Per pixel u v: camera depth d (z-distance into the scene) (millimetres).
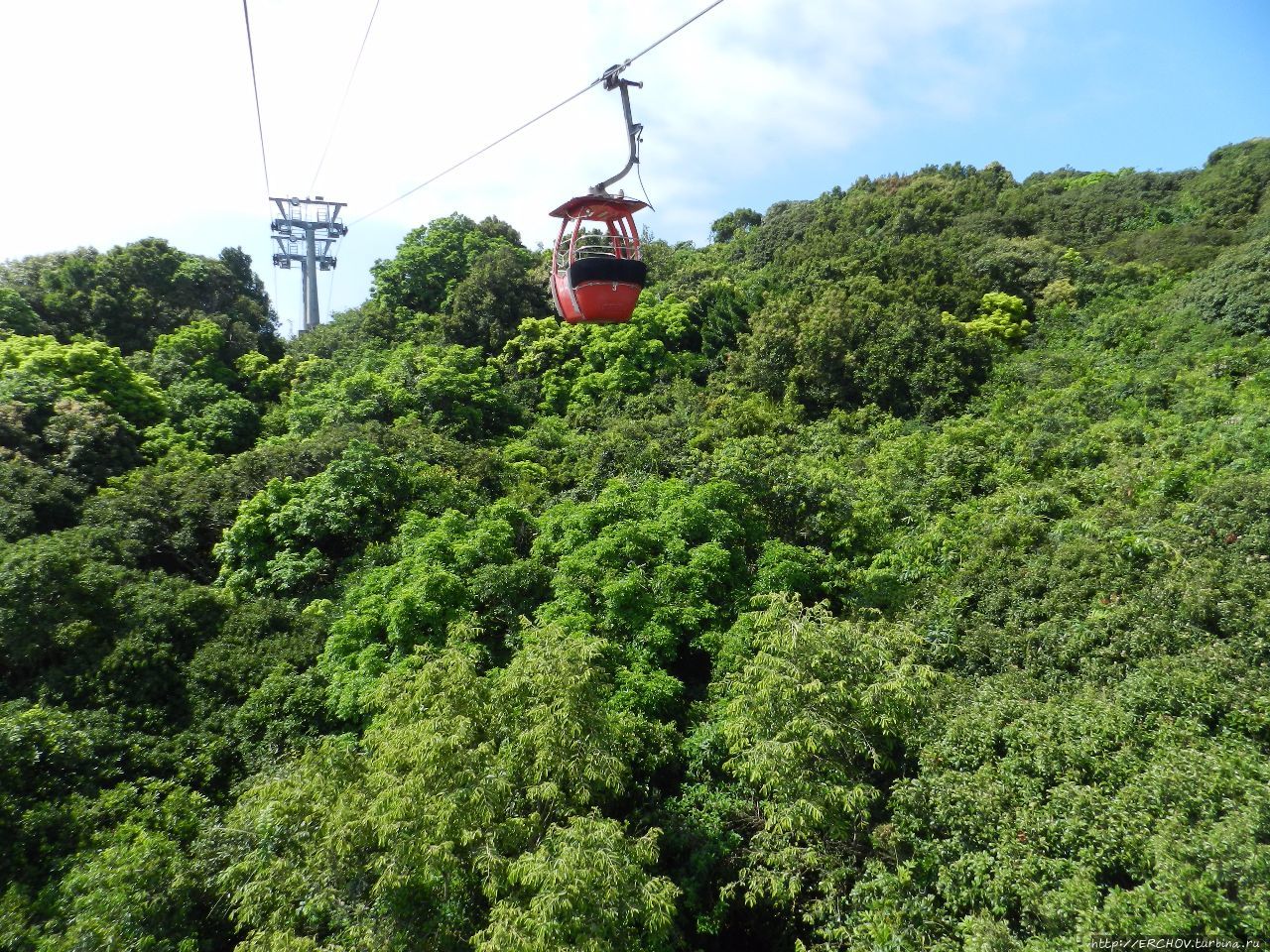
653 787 13594
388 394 30141
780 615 12469
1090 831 8539
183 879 10711
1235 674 11273
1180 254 41125
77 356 26344
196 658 16078
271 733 14594
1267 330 27969
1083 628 13930
